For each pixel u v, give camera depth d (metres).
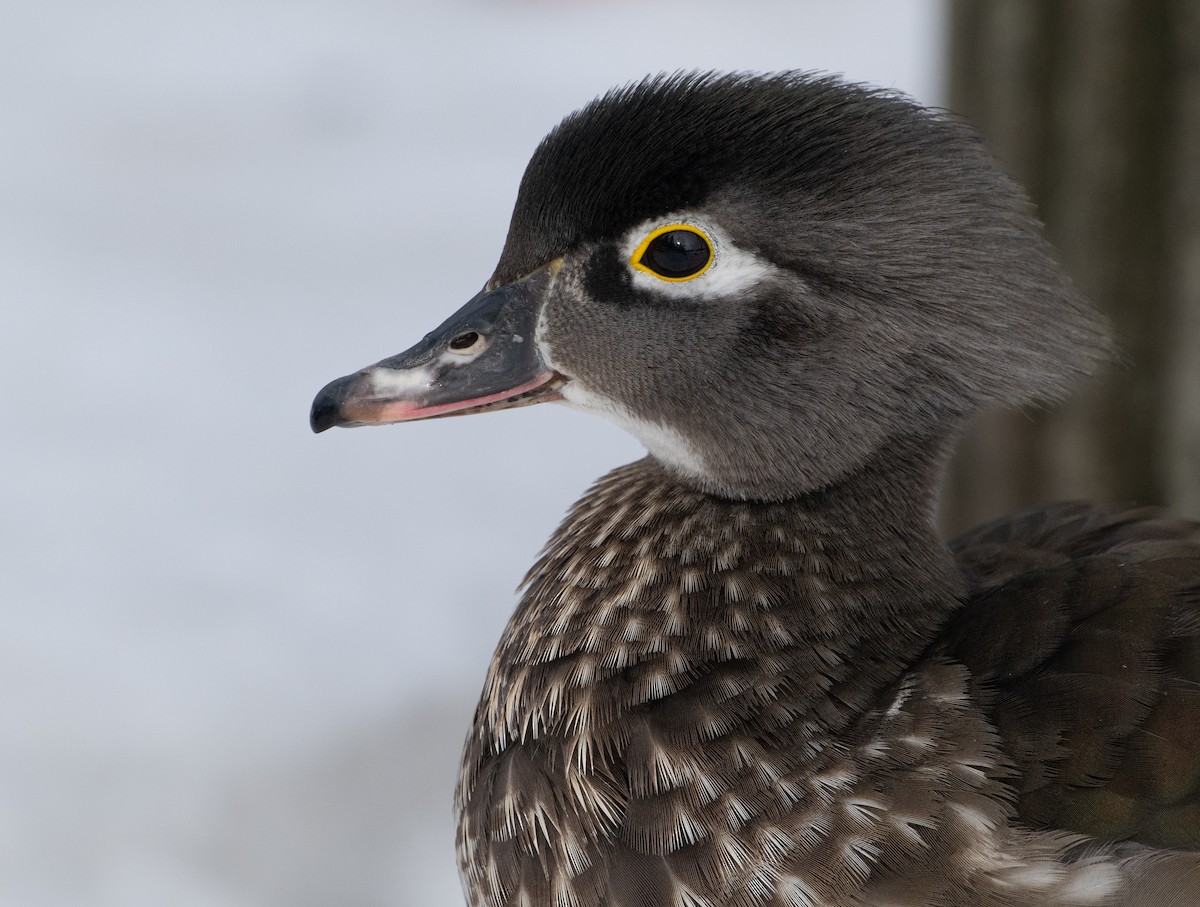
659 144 2.15
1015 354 2.15
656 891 2.13
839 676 2.14
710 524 2.15
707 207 2.15
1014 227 2.15
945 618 2.15
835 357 2.15
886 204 2.14
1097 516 2.18
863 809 2.12
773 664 2.14
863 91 2.15
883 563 2.15
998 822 2.12
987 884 2.12
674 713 2.13
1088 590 2.14
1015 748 2.12
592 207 2.15
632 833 2.13
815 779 2.13
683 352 2.15
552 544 2.17
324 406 2.16
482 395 2.16
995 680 2.13
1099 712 2.12
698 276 2.15
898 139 2.15
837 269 2.14
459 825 2.16
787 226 2.14
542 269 2.16
